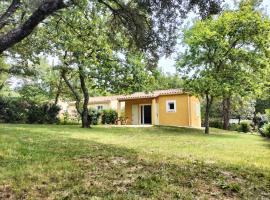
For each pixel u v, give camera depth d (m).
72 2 7.33
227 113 32.66
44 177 5.90
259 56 20.22
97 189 5.22
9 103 22.77
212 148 11.57
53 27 13.64
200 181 5.84
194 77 20.98
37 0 7.61
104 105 37.16
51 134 13.38
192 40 20.31
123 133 16.98
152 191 5.16
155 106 28.62
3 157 7.57
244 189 5.47
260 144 14.59
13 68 24.48
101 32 12.18
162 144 12.18
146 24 9.23
